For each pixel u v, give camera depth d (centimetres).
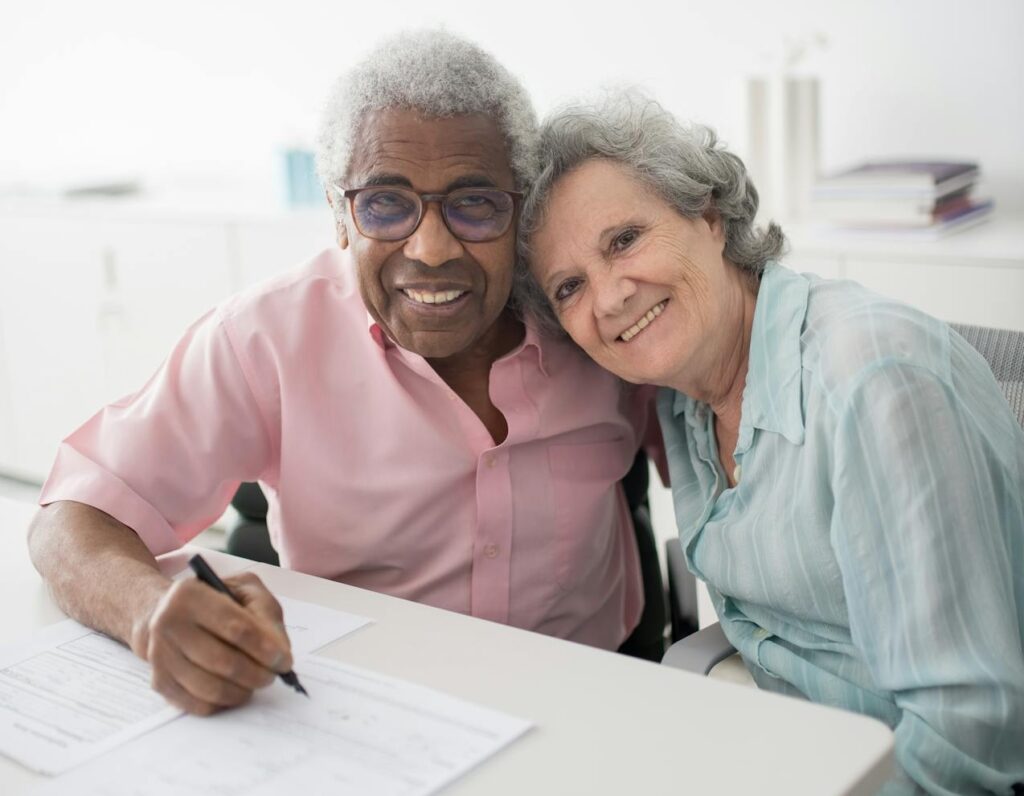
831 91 301
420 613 124
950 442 116
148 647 109
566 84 343
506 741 97
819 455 126
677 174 138
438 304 140
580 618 167
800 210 284
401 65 135
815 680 131
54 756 98
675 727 99
